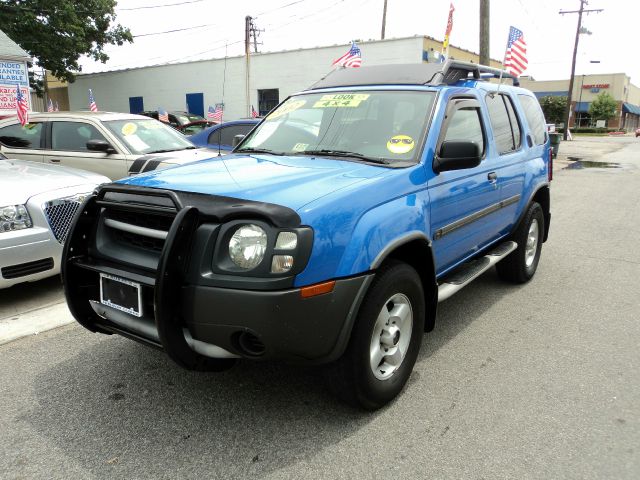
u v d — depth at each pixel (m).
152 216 2.83
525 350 4.04
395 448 2.82
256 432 2.95
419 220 3.22
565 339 4.25
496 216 4.64
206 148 8.76
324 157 3.63
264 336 2.52
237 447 2.82
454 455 2.76
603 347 4.10
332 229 2.66
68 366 3.69
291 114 4.29
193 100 31.81
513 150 5.05
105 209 3.07
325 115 4.06
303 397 3.31
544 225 6.03
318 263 2.58
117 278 2.87
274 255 2.49
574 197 11.92
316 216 2.61
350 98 4.10
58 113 8.12
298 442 2.86
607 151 29.12
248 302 2.48
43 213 4.77
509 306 5.01
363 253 2.78
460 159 3.45
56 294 5.18
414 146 3.53
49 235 4.80
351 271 2.72
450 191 3.68
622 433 2.96
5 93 16.39
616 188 13.48
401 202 3.15
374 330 3.00
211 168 3.40
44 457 2.72
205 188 2.82
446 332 4.39
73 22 26.91
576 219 9.34
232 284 2.51
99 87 35.84
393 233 2.99
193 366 2.76
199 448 2.81
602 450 2.81
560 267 6.32
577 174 17.00
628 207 10.55
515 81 6.27
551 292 5.41
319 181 2.96
